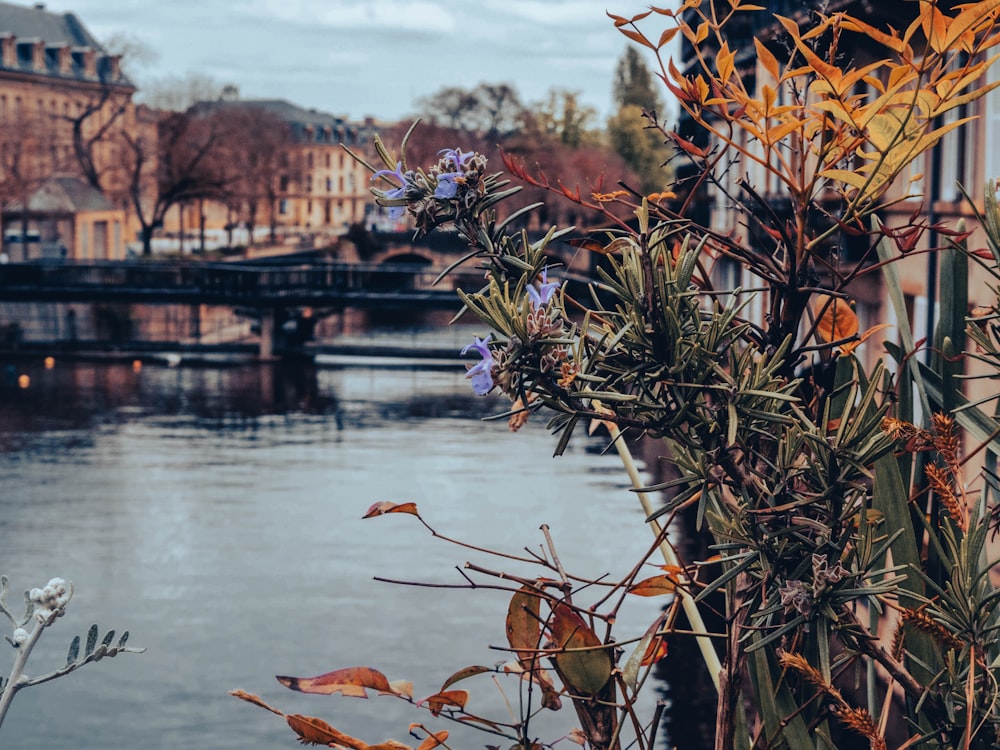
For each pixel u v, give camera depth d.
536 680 1.27
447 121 99.69
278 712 1.21
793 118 1.22
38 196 93.38
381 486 37.88
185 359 69.94
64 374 63.28
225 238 133.62
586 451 42.47
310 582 27.78
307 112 159.38
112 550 30.30
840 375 1.35
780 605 1.12
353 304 67.06
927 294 10.65
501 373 1.06
